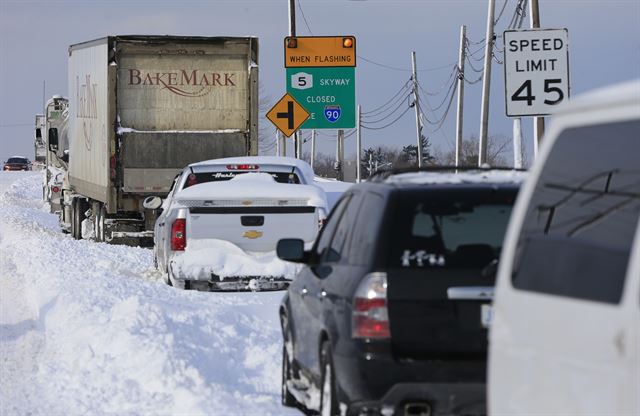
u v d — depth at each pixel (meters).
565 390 13.89
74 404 31.41
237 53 79.69
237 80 79.81
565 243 14.28
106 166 79.50
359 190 26.67
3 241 94.50
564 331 13.95
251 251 49.25
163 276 54.56
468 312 22.48
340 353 23.19
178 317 40.84
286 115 91.25
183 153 79.31
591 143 14.52
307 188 49.72
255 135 79.38
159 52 79.19
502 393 15.56
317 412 26.92
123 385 33.09
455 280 22.58
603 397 13.05
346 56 98.00
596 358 13.23
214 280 48.97
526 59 49.84
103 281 53.84
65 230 108.38
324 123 98.00
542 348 14.45
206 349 35.94
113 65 78.56
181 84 79.44
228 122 80.00
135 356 35.38
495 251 22.89
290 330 29.88
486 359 22.36
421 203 23.34
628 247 13.22
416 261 22.73
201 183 51.78
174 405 30.28
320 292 25.98
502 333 15.56
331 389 24.05
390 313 22.50
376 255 22.91
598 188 15.50
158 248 56.94
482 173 25.88
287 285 49.19
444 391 22.27
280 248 29.69
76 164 96.12
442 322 22.47
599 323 13.23
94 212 90.00
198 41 78.94
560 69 49.91
